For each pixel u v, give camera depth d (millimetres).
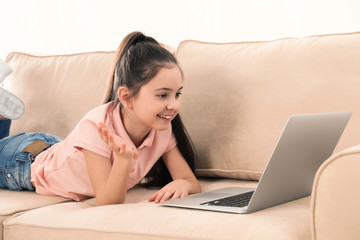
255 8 2090
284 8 2039
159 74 1208
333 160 786
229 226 873
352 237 770
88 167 1257
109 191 1177
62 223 1031
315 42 1417
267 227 853
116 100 1331
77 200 1377
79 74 1781
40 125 1771
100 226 974
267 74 1430
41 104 1796
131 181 1378
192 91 1535
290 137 914
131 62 1259
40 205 1278
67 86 1778
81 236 991
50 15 2562
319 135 1017
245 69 1469
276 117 1381
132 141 1370
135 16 2350
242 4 2111
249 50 1510
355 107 1298
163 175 1501
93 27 2457
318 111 1329
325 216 792
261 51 1482
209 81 1515
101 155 1249
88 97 1726
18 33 2646
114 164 1172
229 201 1066
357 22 1930
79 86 1758
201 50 1588
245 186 1373
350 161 767
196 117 1514
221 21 2158
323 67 1362
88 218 1013
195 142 1504
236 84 1467
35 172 1426
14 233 1100
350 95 1310
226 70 1500
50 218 1068
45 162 1433
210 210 992
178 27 2252
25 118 1808
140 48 1267
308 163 1056
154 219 946
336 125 1068
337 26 1963
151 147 1402
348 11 1939
